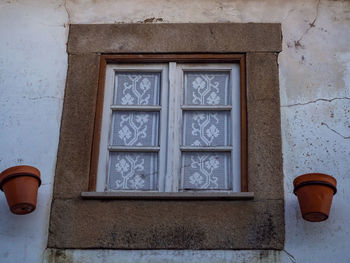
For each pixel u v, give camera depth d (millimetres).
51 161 4875
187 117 5121
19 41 5344
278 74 5152
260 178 4773
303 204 4434
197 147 4977
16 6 5512
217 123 5094
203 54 5238
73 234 4594
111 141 5047
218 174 4918
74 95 5102
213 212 4633
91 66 5211
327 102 5055
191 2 5465
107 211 4660
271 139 4910
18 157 4883
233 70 5238
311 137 4926
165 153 4961
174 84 5180
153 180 4910
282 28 5348
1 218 4656
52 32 5379
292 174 4797
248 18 5387
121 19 5406
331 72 5172
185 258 4504
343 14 5422
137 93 5223
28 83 5168
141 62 5270
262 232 4570
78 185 4781
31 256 4531
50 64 5242
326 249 4523
